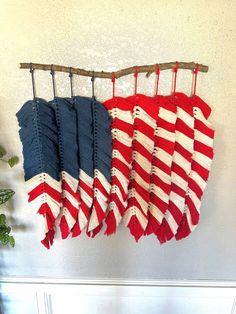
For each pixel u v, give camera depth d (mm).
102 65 957
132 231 1062
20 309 1345
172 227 1075
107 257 1231
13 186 1110
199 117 965
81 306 1331
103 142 955
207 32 919
